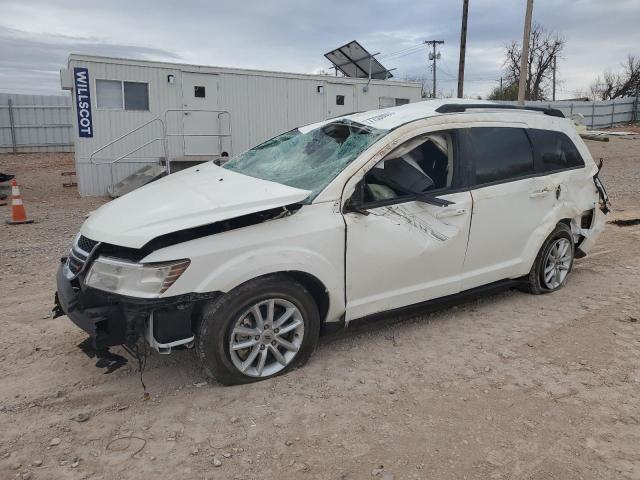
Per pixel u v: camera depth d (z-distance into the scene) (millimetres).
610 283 5594
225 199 3500
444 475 2641
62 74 13336
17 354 3951
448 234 4156
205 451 2814
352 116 4629
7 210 11500
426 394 3396
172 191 3852
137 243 3119
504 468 2695
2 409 3213
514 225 4633
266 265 3324
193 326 3346
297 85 15945
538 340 4195
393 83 17719
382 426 3047
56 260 6758
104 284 3195
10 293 5387
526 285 5195
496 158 4539
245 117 15273
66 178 18047
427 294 4176
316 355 3914
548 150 5008
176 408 3215
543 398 3346
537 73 56906
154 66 13867
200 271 3166
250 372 3463
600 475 2645
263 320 3465
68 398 3334
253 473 2654
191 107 14531
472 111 4535
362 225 3713
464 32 23469
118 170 13953
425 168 4156
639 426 3051
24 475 2607
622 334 4301
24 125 26156
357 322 3895
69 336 4277
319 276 3551
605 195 5707
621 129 35938
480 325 4500
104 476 2623
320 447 2857
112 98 13602
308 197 3605
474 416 3146
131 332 3145
